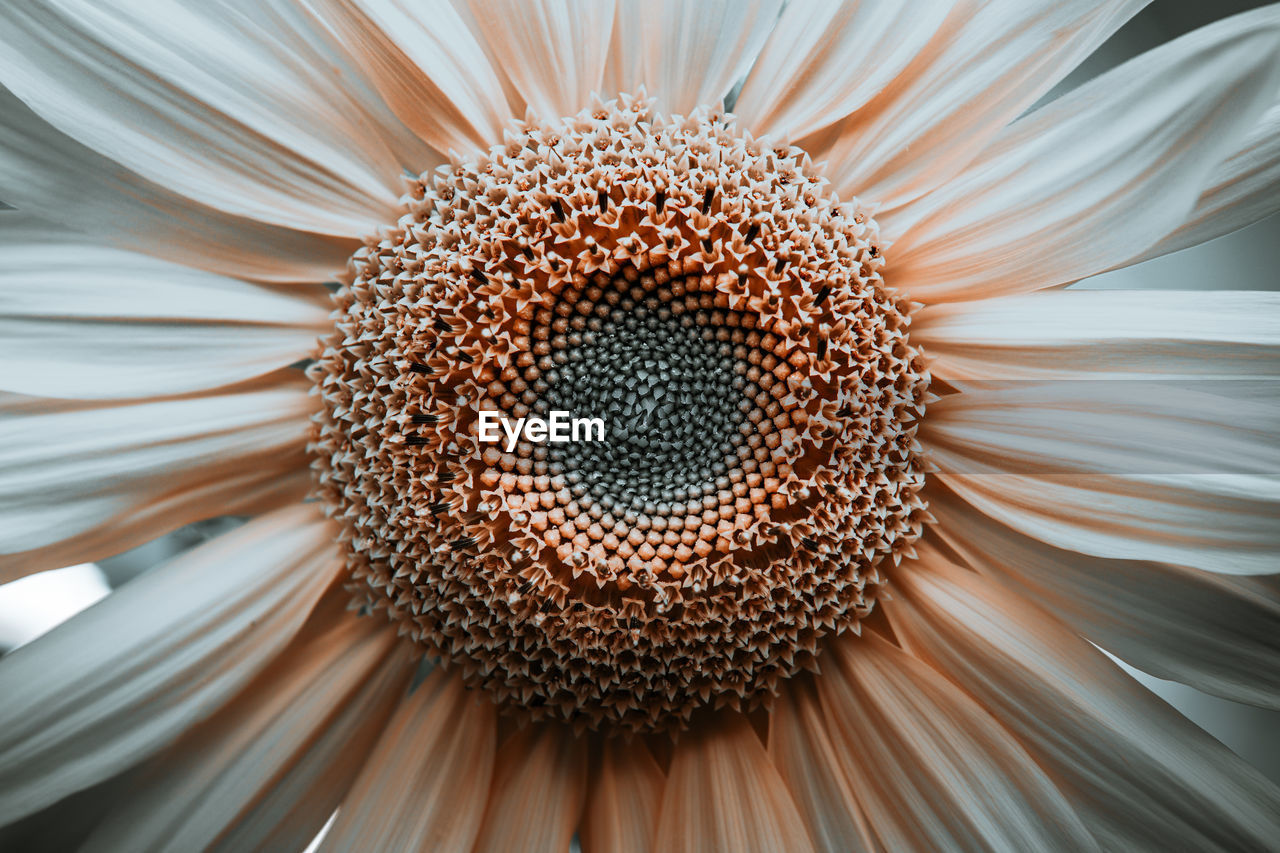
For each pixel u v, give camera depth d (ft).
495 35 0.55
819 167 0.56
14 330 0.52
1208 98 0.48
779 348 0.56
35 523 0.52
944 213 0.54
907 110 0.55
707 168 0.55
